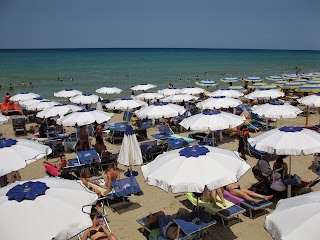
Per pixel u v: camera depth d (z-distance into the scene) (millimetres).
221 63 91938
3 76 52062
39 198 4652
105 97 30625
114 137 14555
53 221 4320
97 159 10766
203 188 5473
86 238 6418
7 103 22578
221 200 7250
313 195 4570
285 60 111312
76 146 13320
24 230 4156
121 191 8047
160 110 12555
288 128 7586
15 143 7688
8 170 6879
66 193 4930
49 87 37781
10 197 4660
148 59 113500
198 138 13609
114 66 77125
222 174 5727
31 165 11953
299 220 4039
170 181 5641
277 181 8102
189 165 5887
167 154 6590
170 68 70812
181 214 6652
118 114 22016
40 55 150875
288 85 23328
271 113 11547
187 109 19750
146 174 6148
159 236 6355
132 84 40281
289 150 6996
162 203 8625
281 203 4680
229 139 14406
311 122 17281
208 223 6109
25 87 38000
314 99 13742
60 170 10211
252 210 7812
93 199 4965
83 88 36594
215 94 18359
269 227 4297
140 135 14883
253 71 63656
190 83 41562
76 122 10977
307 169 10539
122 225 7594
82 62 94125
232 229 7172
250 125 15375
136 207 8438
